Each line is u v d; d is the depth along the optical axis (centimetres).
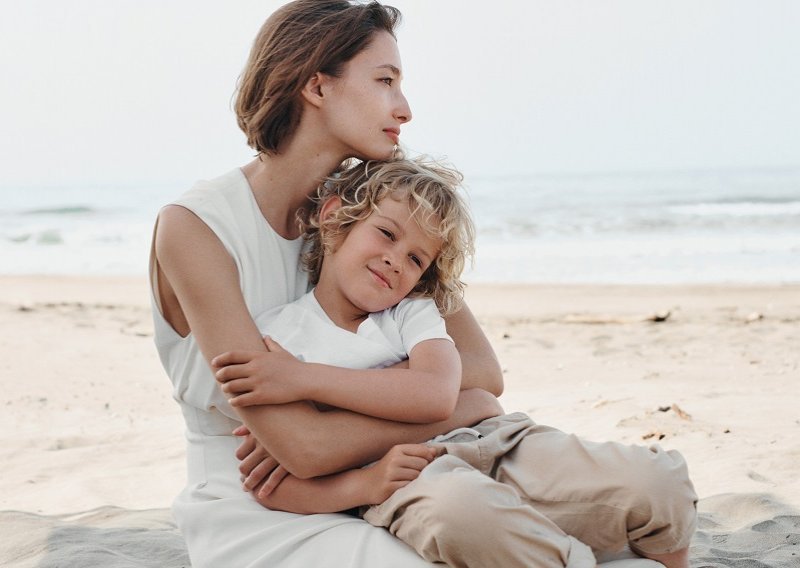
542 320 970
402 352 235
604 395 582
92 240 2298
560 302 1120
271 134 235
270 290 237
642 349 773
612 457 206
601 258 1627
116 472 444
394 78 242
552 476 209
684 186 3953
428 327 234
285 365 210
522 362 737
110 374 713
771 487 374
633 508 200
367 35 236
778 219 2102
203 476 231
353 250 234
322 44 230
